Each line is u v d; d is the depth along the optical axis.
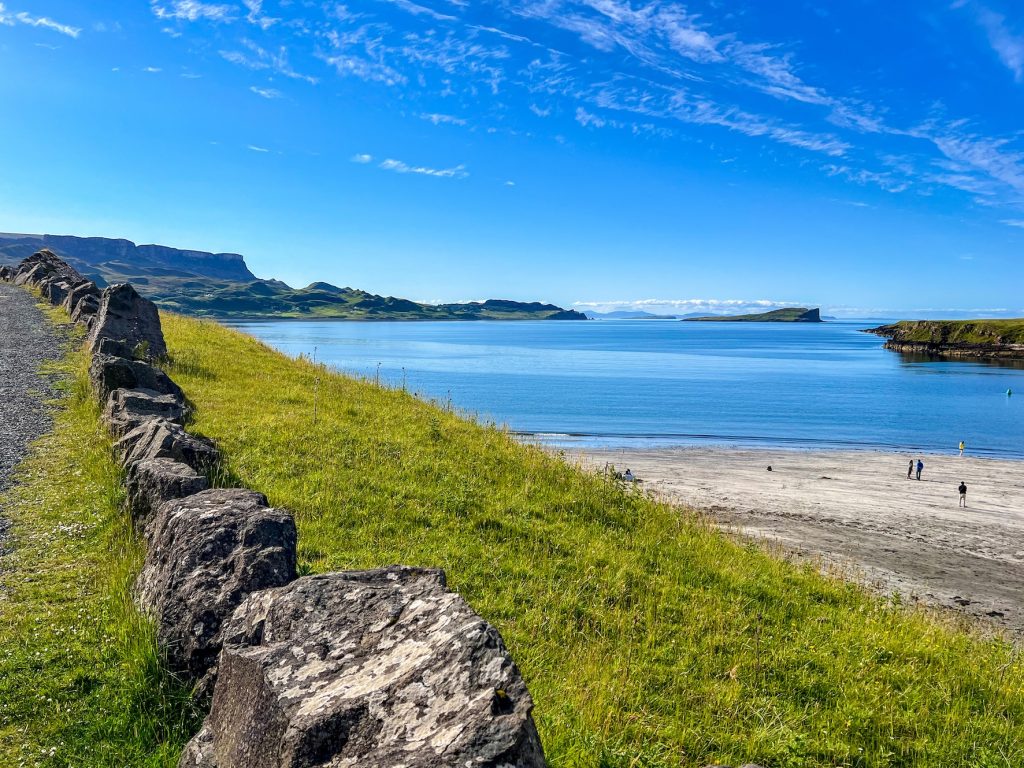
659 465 46.69
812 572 16.12
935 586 21.66
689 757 7.65
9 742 5.88
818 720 8.91
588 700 8.00
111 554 9.36
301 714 4.23
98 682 6.70
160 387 17.50
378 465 15.79
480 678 4.23
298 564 10.35
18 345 26.12
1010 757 8.55
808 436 64.00
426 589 5.48
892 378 128.12
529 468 17.77
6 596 8.18
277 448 15.65
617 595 11.55
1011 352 189.75
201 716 6.21
